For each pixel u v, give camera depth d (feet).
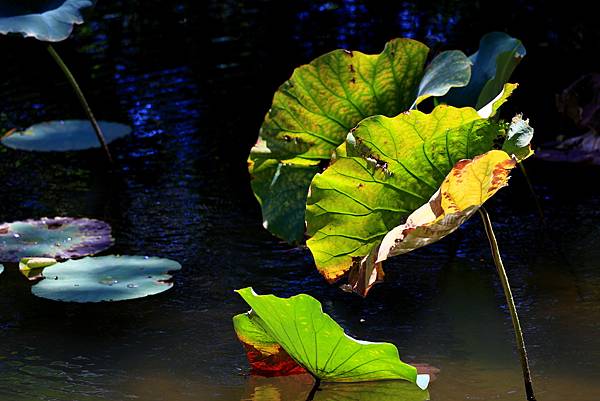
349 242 13.83
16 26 22.45
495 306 16.53
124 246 20.02
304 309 12.02
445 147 13.30
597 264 18.03
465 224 20.79
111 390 13.94
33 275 18.69
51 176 24.47
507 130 13.11
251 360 14.19
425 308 16.62
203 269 18.83
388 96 16.15
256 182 16.87
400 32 32.89
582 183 22.52
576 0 33.88
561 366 14.11
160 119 28.07
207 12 37.78
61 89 30.96
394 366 12.71
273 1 38.42
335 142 16.52
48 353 15.42
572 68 29.04
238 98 29.19
